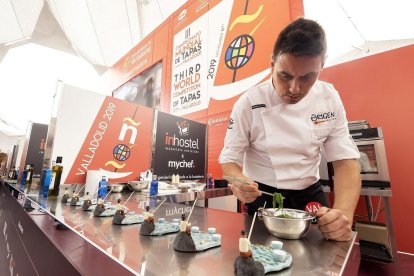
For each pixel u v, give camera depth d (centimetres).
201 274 39
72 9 457
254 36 275
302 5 240
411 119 209
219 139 297
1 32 437
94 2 455
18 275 111
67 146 150
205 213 101
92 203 101
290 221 63
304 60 79
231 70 295
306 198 122
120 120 180
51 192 140
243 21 291
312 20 83
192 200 169
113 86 597
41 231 91
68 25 483
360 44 402
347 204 90
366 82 233
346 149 107
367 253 182
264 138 123
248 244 40
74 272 56
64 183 147
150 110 204
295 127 114
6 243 165
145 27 529
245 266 38
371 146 179
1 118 525
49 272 73
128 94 524
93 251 68
